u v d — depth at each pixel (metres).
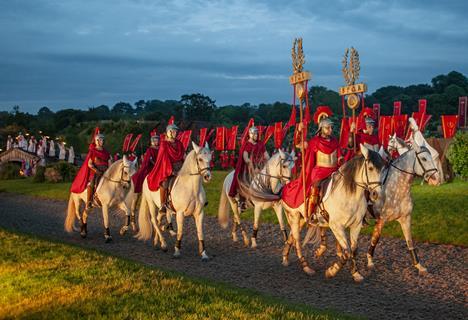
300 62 9.97
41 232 15.91
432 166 9.26
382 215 9.80
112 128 50.75
